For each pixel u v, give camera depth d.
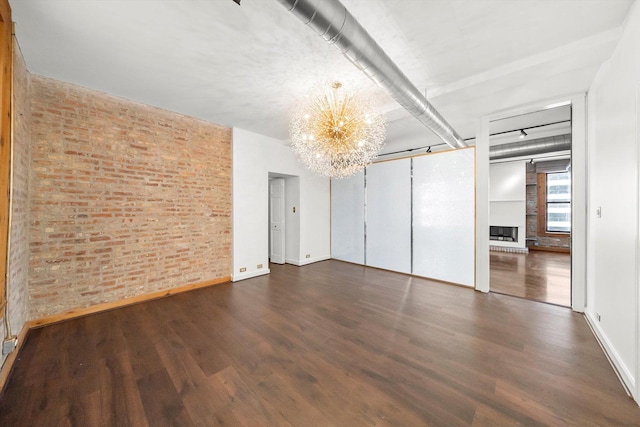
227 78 2.78
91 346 2.31
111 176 3.15
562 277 4.62
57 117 2.79
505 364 2.04
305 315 3.01
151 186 3.49
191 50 2.30
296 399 1.68
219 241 4.28
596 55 2.25
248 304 3.35
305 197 5.74
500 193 7.53
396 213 5.06
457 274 4.24
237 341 2.41
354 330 2.63
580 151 3.02
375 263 5.40
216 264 4.24
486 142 3.77
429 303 3.39
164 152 3.61
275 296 3.66
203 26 2.00
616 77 2.14
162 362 2.08
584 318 2.90
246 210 4.58
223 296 3.65
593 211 2.75
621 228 2.00
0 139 1.66
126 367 2.01
